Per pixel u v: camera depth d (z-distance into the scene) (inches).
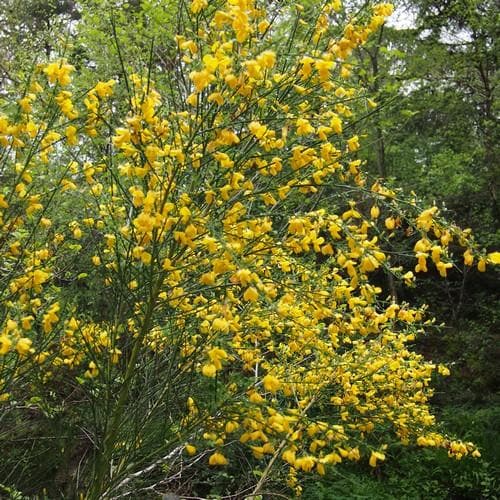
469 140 378.6
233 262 74.6
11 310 90.4
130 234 87.0
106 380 93.0
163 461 111.0
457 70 358.6
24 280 85.8
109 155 93.5
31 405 116.5
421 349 323.6
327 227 86.4
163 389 98.3
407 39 352.2
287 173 86.9
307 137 89.8
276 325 112.3
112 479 92.7
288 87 85.0
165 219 76.0
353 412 136.9
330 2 84.8
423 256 73.2
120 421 94.7
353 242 75.4
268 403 82.3
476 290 361.1
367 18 80.4
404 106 300.0
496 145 355.6
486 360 293.7
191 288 92.7
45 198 96.1
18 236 90.0
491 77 393.1
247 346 118.3
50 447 112.2
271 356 162.4
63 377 112.7
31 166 87.1
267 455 148.4
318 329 108.1
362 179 92.4
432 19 343.6
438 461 208.2
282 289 104.5
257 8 88.4
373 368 125.0
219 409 81.3
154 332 105.4
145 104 77.0
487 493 197.8
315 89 87.6
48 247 108.3
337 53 80.0
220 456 83.0
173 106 97.7
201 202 87.7
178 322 98.0
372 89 263.6
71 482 106.4
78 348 103.4
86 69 150.3
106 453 90.4
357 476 197.0
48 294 103.2
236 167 83.6
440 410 259.4
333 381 126.6
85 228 111.7
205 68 71.2
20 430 117.4
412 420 133.1
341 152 88.4
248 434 78.8
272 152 86.6
